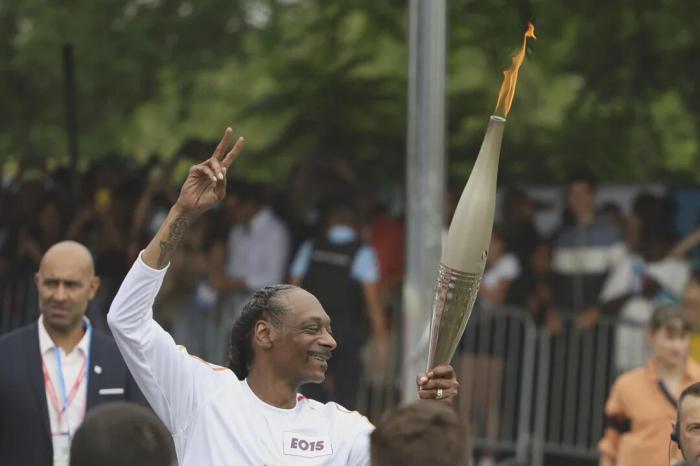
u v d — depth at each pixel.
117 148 40.44
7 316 30.42
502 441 29.09
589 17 32.94
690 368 20.75
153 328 13.07
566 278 29.31
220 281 30.91
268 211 31.66
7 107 40.72
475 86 34.41
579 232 29.44
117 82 39.75
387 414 9.65
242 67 39.22
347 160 36.22
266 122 36.53
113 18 39.91
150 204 31.86
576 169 32.16
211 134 38.31
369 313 28.84
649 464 20.44
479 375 29.25
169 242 12.91
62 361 17.67
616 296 28.83
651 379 20.64
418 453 9.37
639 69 34.50
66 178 34.00
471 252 12.20
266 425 13.10
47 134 40.66
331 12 34.94
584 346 28.84
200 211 12.88
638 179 37.22
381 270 31.33
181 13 40.41
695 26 33.28
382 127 35.78
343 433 13.32
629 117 35.44
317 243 28.47
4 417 17.25
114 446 8.84
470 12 30.38
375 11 34.62
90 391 17.55
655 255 28.91
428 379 12.54
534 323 29.09
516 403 29.11
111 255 31.08
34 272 30.78
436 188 20.98
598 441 28.59
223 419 13.03
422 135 20.94
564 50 34.72
